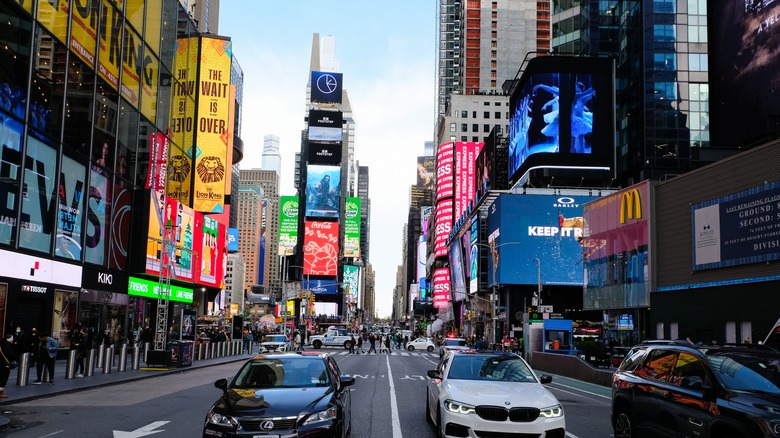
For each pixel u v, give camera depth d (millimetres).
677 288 31422
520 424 9289
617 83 85938
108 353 26828
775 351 8586
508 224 74812
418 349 68875
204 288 59906
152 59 45719
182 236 51094
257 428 8102
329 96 179125
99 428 12555
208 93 61719
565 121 77875
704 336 29141
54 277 31891
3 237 27641
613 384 10914
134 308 42906
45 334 21578
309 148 175500
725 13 73250
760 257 25703
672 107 76375
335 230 172875
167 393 19719
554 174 77188
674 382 8891
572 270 74125
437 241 143250
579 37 88750
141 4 43594
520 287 74938
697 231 29953
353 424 13195
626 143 82188
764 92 65062
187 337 50188
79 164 34656
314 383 9773
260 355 10867
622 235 37938
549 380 11078
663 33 77812
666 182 33188
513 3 170375
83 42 34969
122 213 40594
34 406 16281
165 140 48719
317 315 168375
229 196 66625
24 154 29188
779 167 25047
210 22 161625
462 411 9562
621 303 37750
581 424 13789
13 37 28359
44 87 30969
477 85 167250
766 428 6719
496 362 11641
